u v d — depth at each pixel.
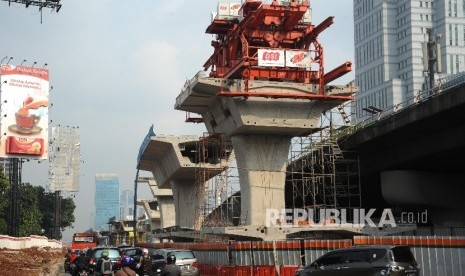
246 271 33.03
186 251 32.34
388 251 21.64
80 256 35.44
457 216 60.84
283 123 59.81
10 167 90.62
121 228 198.12
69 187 142.75
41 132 91.94
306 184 68.75
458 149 49.75
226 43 70.25
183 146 82.00
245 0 66.19
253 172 61.69
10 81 90.75
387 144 56.44
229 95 57.47
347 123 64.69
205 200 75.62
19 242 70.25
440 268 25.83
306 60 61.47
